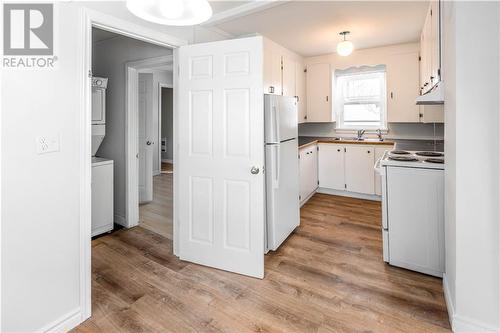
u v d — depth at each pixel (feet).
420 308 6.52
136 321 6.20
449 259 6.56
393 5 9.55
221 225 8.36
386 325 5.98
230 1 8.75
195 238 8.77
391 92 14.88
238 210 8.12
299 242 10.23
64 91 5.79
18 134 5.07
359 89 17.12
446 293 6.67
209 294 7.16
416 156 9.50
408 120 14.56
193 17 4.45
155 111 23.66
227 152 8.17
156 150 23.79
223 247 8.36
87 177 6.25
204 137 8.43
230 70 7.95
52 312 5.69
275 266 8.55
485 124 5.28
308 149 14.92
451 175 6.15
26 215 5.23
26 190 5.22
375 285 7.49
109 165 11.26
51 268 5.65
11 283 5.05
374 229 11.41
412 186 8.00
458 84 5.43
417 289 7.28
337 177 16.21
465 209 5.51
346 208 14.11
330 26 11.41
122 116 11.98
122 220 12.13
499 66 5.12
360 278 7.84
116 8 6.94
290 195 10.59
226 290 7.34
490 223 5.34
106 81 11.54
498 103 5.17
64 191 5.84
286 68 14.80
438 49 7.47
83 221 6.20
